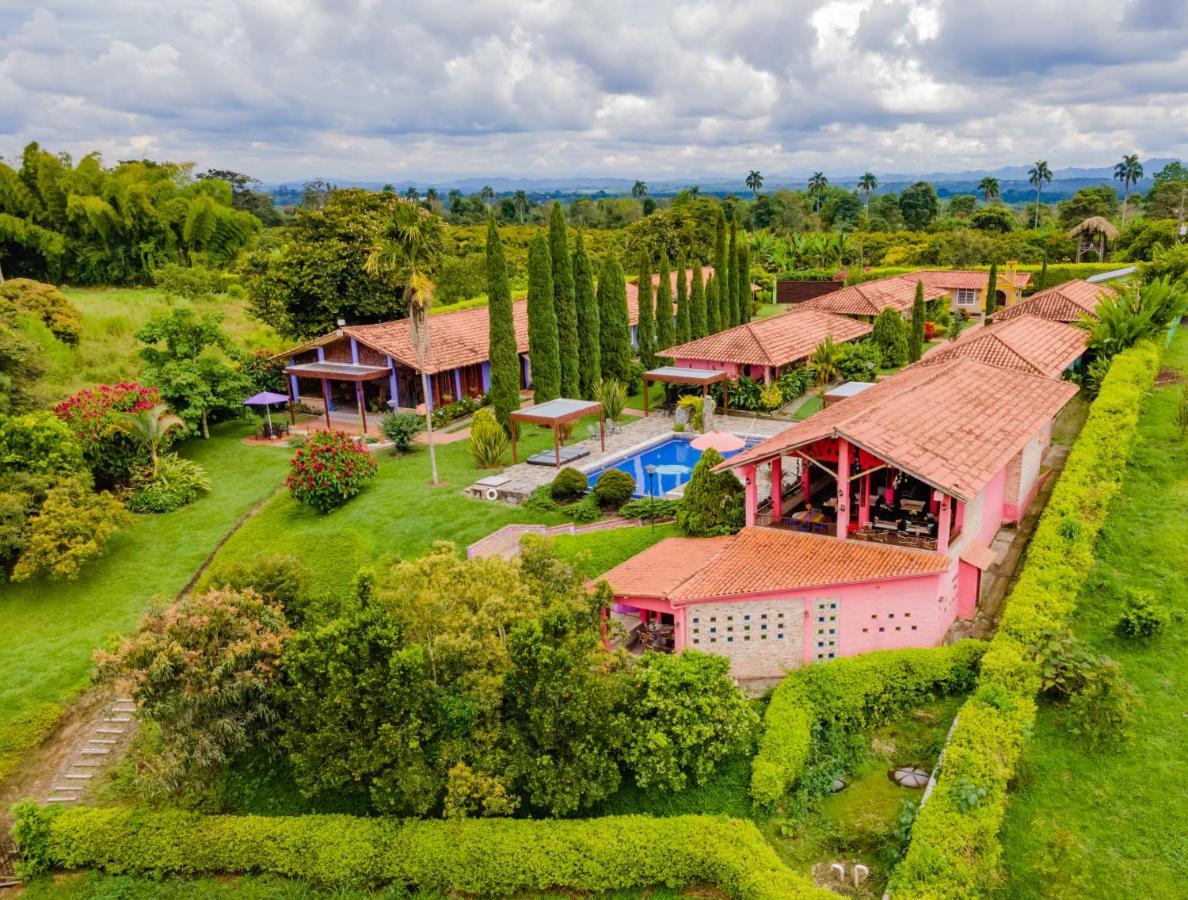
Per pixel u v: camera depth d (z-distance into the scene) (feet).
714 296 168.76
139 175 244.83
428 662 54.03
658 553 77.25
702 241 308.19
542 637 52.08
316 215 163.43
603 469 110.42
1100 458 82.12
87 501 90.33
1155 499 79.46
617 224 489.26
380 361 138.72
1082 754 53.31
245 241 248.73
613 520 90.43
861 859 48.78
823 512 78.54
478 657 54.49
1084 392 122.11
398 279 158.61
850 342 160.66
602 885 49.60
